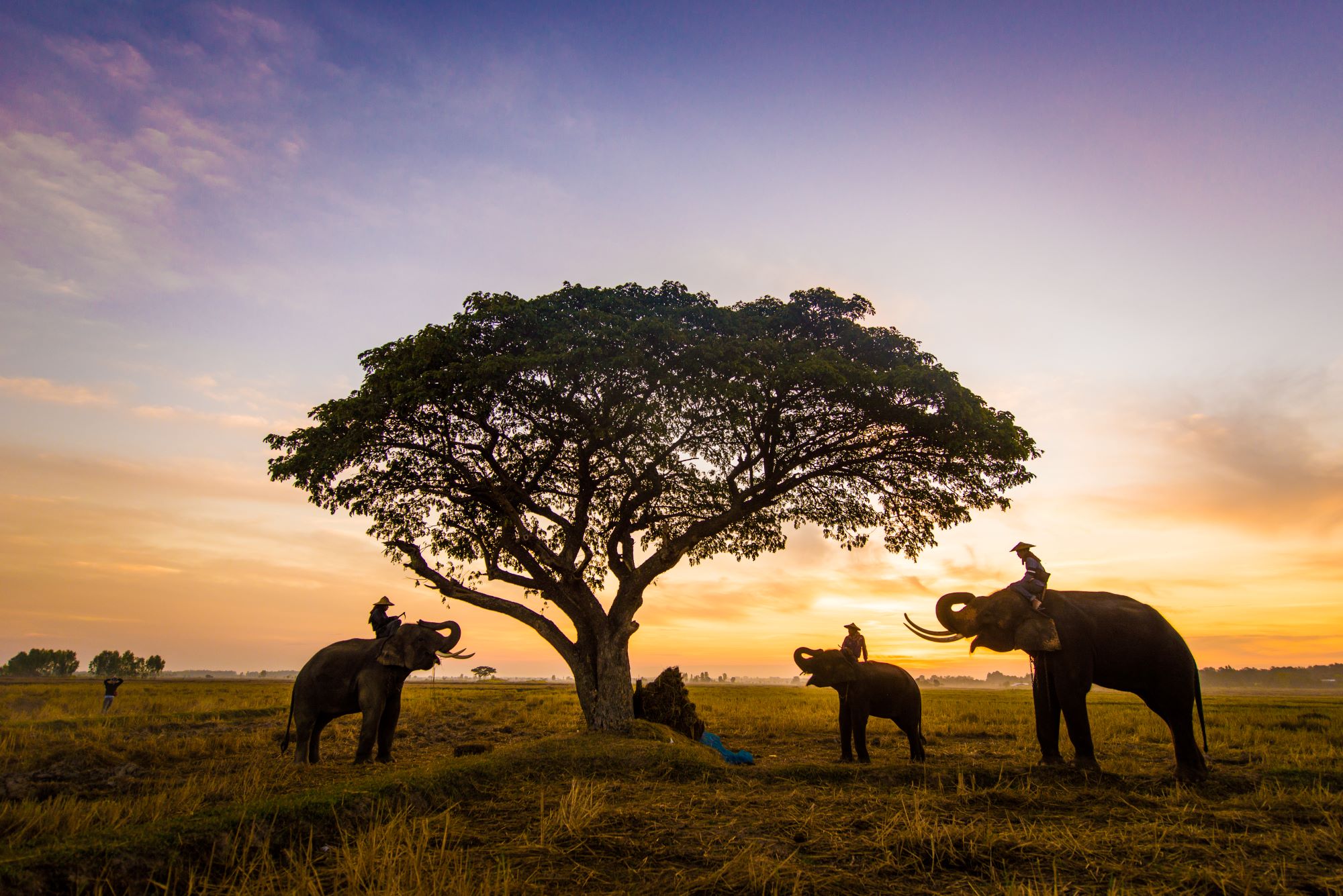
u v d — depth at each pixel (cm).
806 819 768
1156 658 1077
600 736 1367
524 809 834
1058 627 1120
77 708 2970
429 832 694
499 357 1527
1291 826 769
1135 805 872
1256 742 1767
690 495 1927
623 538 1858
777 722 2302
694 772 1069
